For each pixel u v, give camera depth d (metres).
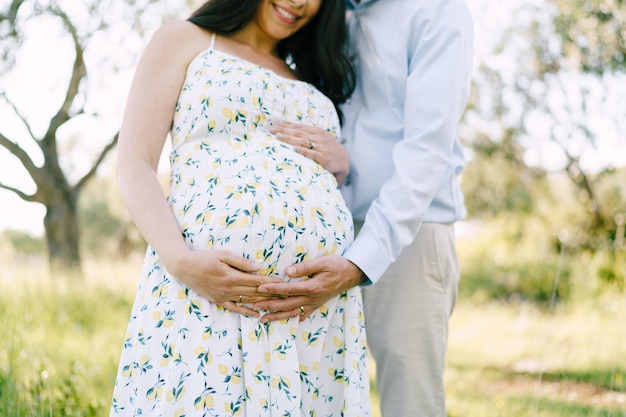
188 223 1.83
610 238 9.52
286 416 1.77
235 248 1.78
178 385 1.72
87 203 17.95
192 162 1.90
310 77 2.39
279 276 1.84
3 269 6.32
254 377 1.75
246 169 1.86
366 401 1.98
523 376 4.93
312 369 1.88
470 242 10.80
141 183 1.86
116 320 5.20
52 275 6.12
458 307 8.24
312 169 2.00
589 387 4.42
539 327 5.97
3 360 3.01
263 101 2.00
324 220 1.92
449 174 2.29
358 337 1.97
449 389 4.61
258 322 1.78
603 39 8.45
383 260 1.96
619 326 5.11
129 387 1.84
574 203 10.46
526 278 9.02
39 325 4.17
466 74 2.15
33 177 9.47
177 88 2.00
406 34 2.24
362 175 2.26
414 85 2.13
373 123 2.28
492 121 9.84
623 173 9.71
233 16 2.12
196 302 1.76
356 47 2.38
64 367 3.60
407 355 2.26
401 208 2.01
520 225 10.80
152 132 1.94
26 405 2.69
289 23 2.19
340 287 1.89
